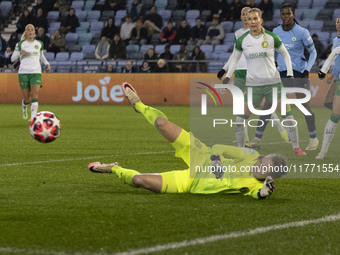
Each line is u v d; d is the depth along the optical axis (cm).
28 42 3853
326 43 6316
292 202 1570
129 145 2856
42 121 1998
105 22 7106
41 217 1373
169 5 7181
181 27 6475
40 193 1656
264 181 1591
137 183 1628
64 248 1138
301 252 1133
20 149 2677
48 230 1262
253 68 2481
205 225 1317
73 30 6994
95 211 1438
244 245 1170
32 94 3872
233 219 1373
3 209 1452
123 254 1102
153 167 2175
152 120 1614
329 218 1391
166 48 6122
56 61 6519
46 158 2388
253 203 1541
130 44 6669
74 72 6419
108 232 1252
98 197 1600
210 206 1497
